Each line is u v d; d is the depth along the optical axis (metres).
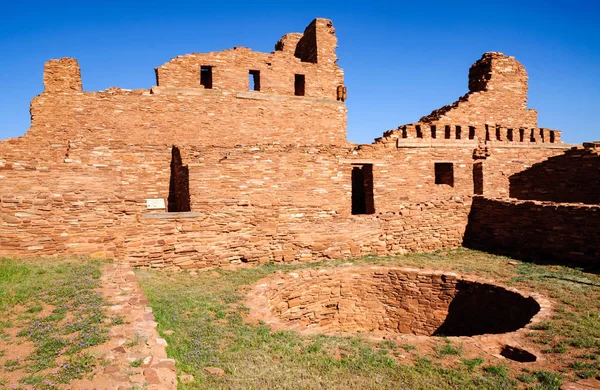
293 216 18.11
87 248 13.05
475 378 8.02
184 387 6.63
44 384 5.74
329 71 27.17
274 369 7.84
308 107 26.25
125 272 11.53
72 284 9.91
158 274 13.78
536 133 29.50
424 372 8.28
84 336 7.18
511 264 17.02
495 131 28.19
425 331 15.61
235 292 12.69
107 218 13.43
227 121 23.84
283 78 25.67
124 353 6.79
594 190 22.41
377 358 8.88
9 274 10.30
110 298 9.26
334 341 9.70
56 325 7.66
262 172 18.58
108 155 18.69
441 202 20.45
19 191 15.45
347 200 20.20
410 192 24.48
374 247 18.62
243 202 16.17
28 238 12.33
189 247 14.97
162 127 22.27
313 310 15.13
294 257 17.06
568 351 9.17
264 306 11.65
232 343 8.88
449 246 20.52
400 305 16.08
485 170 26.16
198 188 17.52
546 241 17.98
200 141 23.12
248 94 24.45
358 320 16.08
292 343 9.29
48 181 16.22
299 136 25.95
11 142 19.22
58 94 20.33
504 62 28.89
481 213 20.78
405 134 24.73
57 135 20.20
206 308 10.98
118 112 21.34
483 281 14.70
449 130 26.25
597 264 16.20
